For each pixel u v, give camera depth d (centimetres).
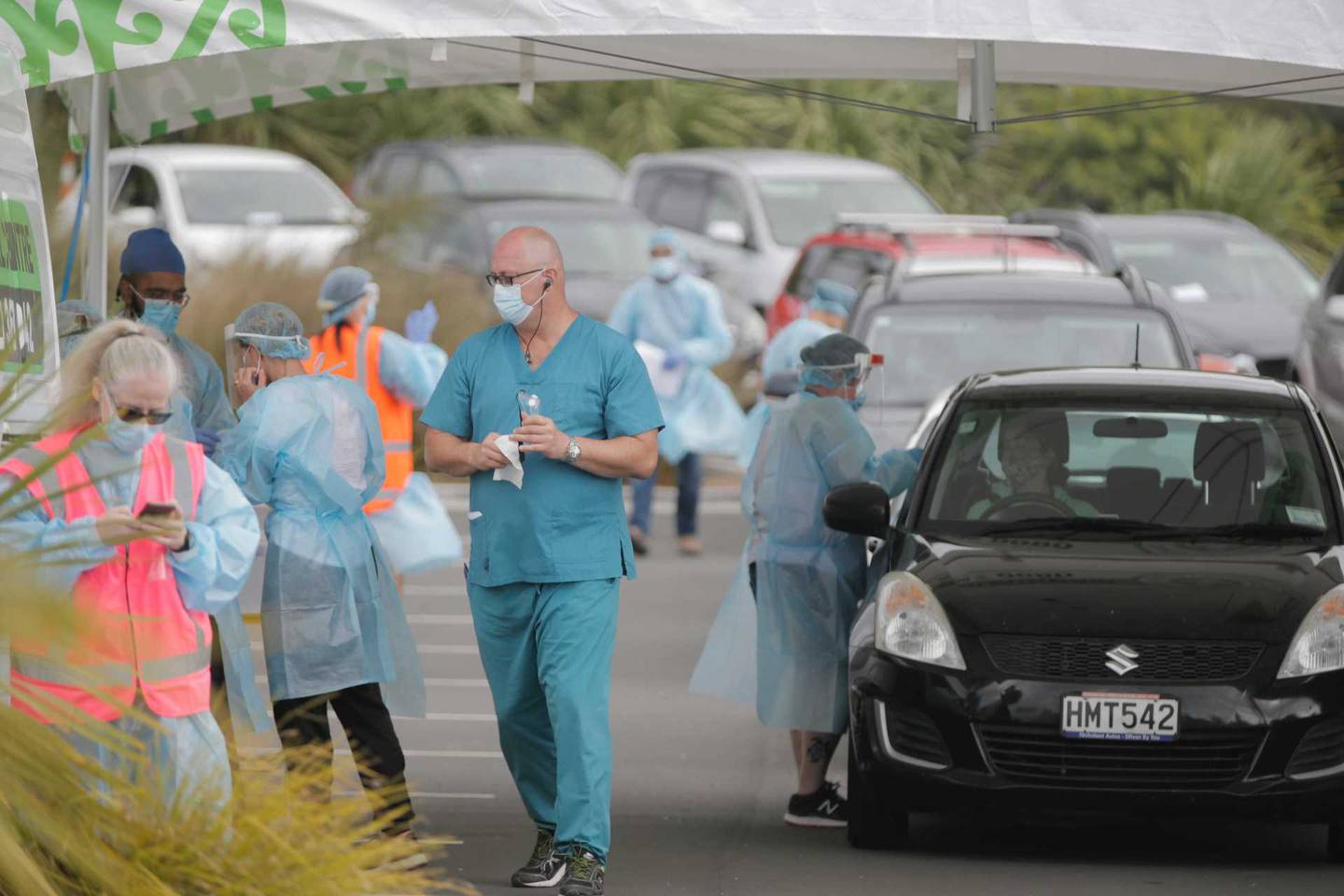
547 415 2453
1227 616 2555
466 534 5753
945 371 4197
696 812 2983
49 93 4978
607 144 10438
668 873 2580
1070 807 2528
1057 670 2541
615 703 3831
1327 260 9944
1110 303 4272
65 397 2008
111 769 1917
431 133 10181
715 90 10581
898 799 2591
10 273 2225
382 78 3647
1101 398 2980
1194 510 2842
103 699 1834
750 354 6838
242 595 2786
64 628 1748
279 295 6272
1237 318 6638
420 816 2675
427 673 4150
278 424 2528
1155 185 10462
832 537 2859
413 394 3678
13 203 2248
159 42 2300
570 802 2414
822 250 6762
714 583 5119
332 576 2534
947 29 2411
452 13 2355
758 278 7788
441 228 7356
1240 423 2934
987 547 2748
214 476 2086
